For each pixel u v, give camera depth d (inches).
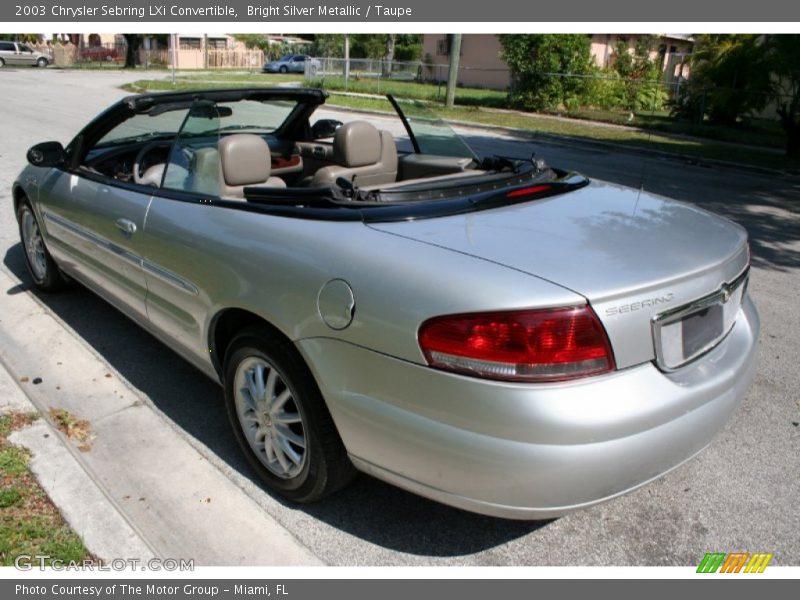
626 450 84.4
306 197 108.1
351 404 93.3
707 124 803.4
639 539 107.5
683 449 92.2
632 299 86.2
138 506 111.1
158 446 127.6
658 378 88.9
